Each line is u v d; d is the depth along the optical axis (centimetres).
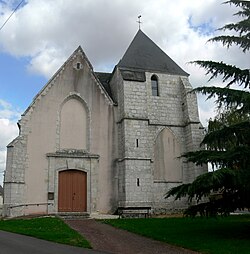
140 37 2780
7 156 2047
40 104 2211
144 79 2419
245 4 1263
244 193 1173
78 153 2217
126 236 1297
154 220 1741
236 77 1228
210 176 1042
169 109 2495
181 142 2450
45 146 2161
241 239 1147
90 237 1248
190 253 984
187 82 2570
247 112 1191
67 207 2130
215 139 1246
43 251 931
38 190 2081
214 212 1234
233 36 1236
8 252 902
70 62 2361
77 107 2319
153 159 2350
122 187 2197
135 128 2284
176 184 2344
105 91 2394
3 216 1962
